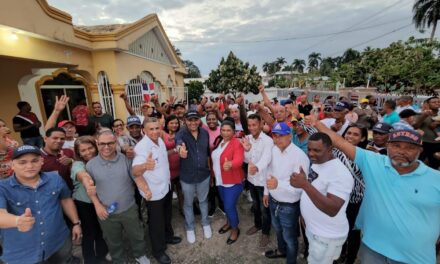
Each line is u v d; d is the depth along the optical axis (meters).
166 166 3.00
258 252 3.17
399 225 1.71
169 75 13.45
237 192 3.22
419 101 9.21
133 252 2.91
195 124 3.15
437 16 22.56
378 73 16.36
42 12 4.20
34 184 2.07
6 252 2.01
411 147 1.61
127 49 6.92
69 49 5.50
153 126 2.78
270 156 2.73
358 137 2.77
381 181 1.82
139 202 3.69
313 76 32.50
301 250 3.15
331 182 1.91
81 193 2.62
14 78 6.23
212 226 3.80
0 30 3.72
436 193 1.61
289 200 2.47
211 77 31.58
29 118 5.30
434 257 1.71
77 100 7.72
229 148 3.14
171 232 3.39
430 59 12.56
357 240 2.57
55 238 2.19
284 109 3.90
